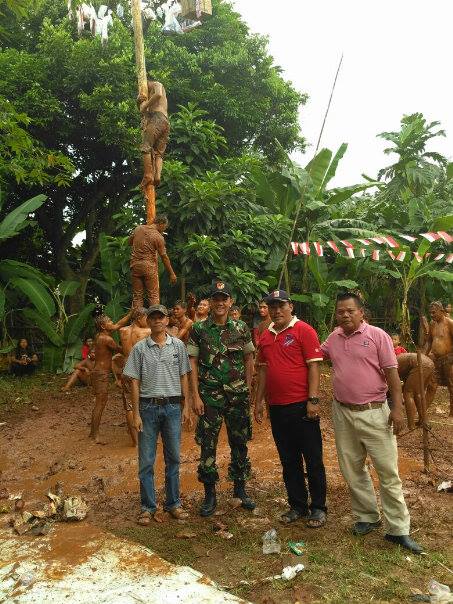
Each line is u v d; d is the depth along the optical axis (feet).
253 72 47.42
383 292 42.91
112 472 16.97
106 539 12.00
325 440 19.58
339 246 37.83
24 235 51.37
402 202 47.57
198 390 13.53
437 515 12.75
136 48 23.81
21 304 39.99
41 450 19.93
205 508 13.29
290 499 12.91
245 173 38.14
